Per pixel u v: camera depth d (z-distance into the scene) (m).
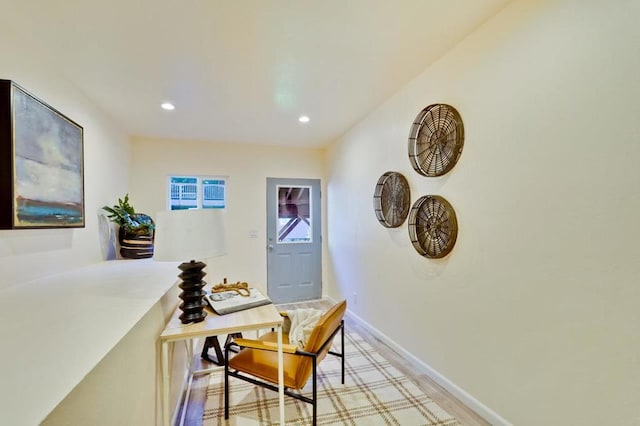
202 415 1.83
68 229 2.11
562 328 1.32
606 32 1.16
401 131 2.49
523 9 1.47
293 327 1.92
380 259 2.88
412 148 2.27
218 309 1.64
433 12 1.57
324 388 2.09
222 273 4.04
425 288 2.23
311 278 4.44
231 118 3.11
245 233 4.15
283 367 1.68
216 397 2.02
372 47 1.88
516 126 1.51
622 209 1.12
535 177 1.43
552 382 1.36
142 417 1.11
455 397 1.94
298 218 4.40
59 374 0.68
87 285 1.62
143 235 2.95
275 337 2.02
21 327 0.98
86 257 2.38
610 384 1.16
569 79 1.28
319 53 1.93
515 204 1.52
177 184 3.95
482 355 1.73
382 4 1.50
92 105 2.55
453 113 1.89
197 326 1.43
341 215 3.87
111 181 2.99
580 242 1.25
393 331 2.67
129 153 3.60
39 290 1.50
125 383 0.94
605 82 1.16
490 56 1.65
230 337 2.07
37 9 1.45
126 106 2.70
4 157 1.47
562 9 1.31
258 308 1.70
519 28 1.49
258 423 1.75
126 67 2.03
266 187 4.25
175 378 1.77
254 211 4.20
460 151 1.86
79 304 1.25
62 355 0.78
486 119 1.68
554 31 1.34
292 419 1.78
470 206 1.80
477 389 1.77
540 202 1.41
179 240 1.36
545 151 1.38
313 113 3.01
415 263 2.34
